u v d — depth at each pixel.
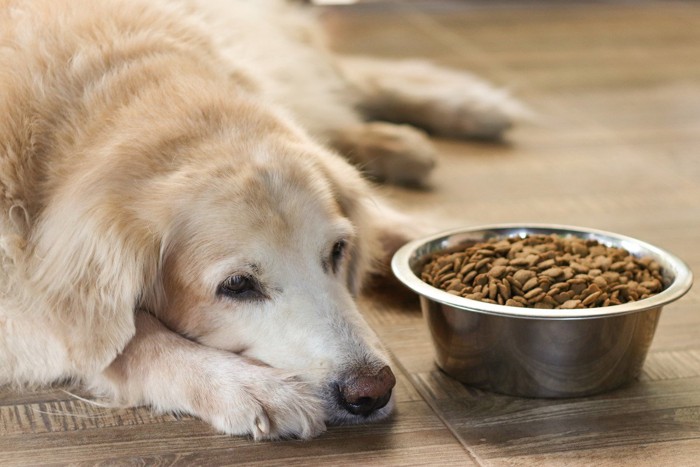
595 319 1.13
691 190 1.65
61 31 1.23
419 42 2.74
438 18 3.09
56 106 1.19
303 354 1.12
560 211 1.57
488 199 1.60
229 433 1.11
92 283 1.12
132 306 1.12
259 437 1.10
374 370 1.11
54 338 1.15
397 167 1.64
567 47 2.71
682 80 2.35
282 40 1.66
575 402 1.16
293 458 1.08
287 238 1.13
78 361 1.14
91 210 1.12
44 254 1.13
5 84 1.18
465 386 1.19
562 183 1.67
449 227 1.42
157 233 1.13
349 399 1.11
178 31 1.30
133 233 1.12
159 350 1.14
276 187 1.14
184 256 1.13
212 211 1.13
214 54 1.31
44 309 1.13
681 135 1.93
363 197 1.27
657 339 1.26
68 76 1.20
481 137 1.89
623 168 1.74
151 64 1.22
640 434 1.11
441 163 1.75
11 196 1.15
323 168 1.22
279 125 1.22
